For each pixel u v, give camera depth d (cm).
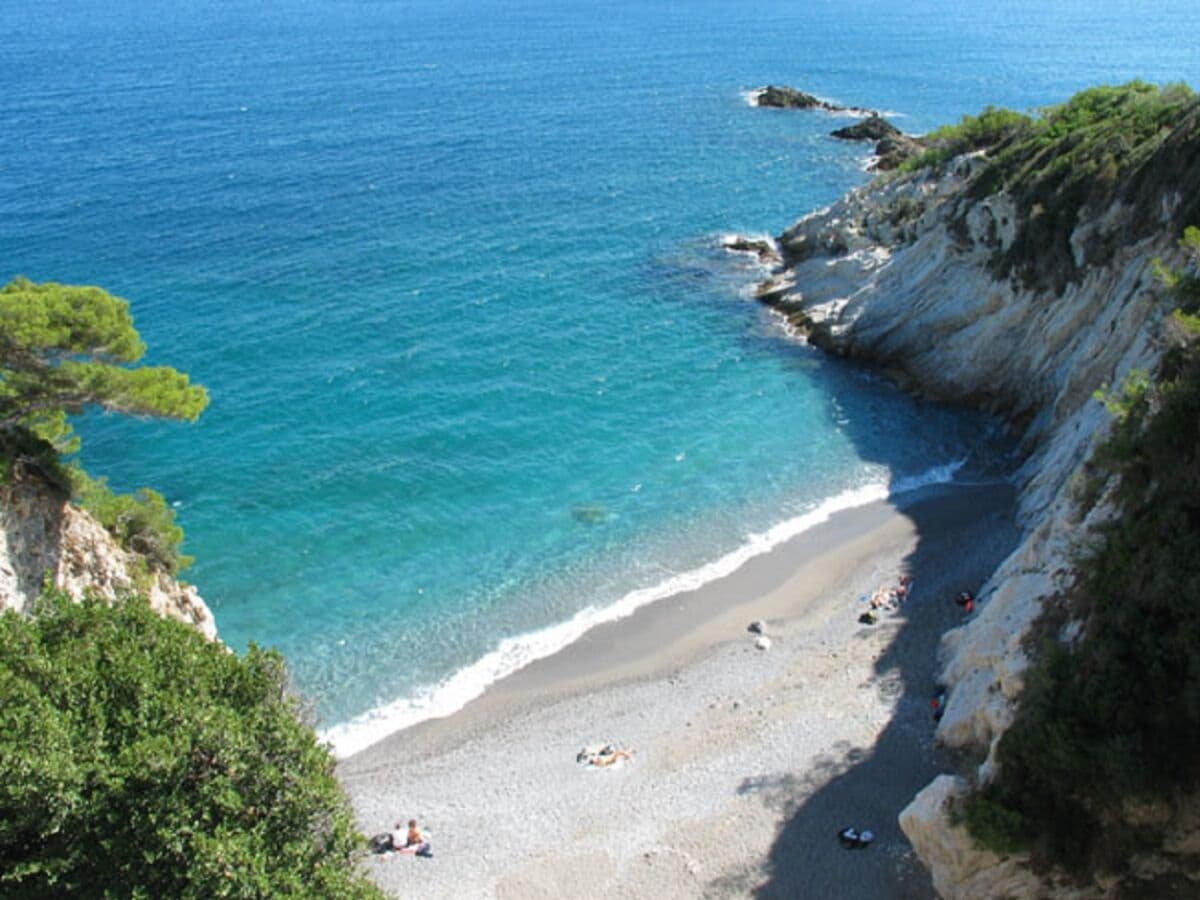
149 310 6625
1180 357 2945
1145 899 2338
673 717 3519
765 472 5134
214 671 2294
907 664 3597
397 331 6544
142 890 1898
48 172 9625
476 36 19588
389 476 5050
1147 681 2319
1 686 2012
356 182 9600
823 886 2739
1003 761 2512
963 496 4834
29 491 3088
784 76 15525
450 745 3466
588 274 7594
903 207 7100
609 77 15350
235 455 5159
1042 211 5353
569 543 4600
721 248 8138
